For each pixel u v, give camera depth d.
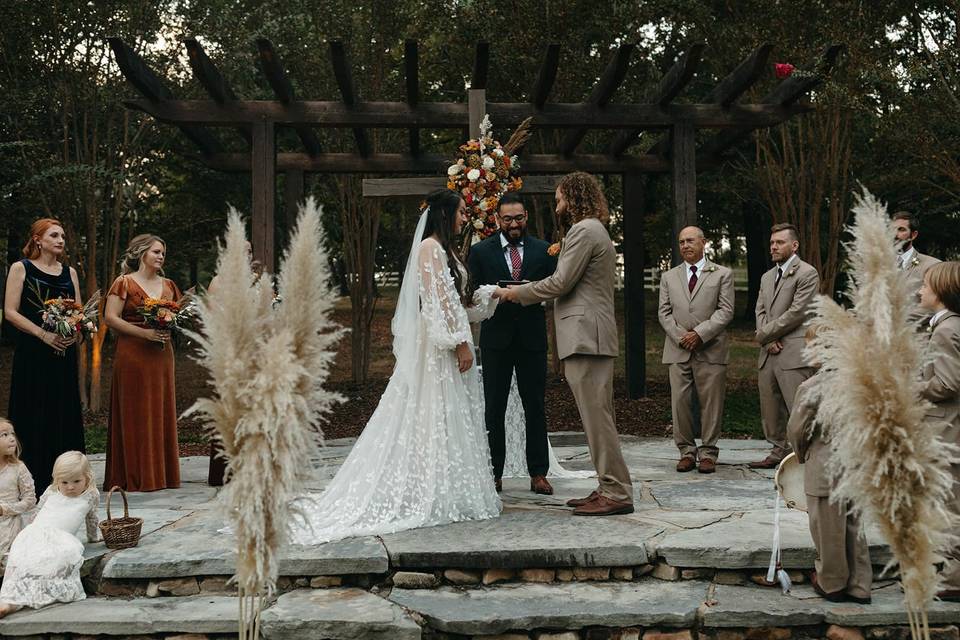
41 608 3.55
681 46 10.93
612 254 4.38
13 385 5.01
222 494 2.12
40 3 8.94
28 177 9.54
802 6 8.37
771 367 5.99
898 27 8.11
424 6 10.07
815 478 3.52
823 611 3.43
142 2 9.27
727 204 15.59
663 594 3.65
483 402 4.68
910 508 2.11
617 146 9.88
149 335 5.27
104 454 7.53
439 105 7.75
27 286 5.06
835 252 9.69
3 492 3.95
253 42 9.76
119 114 10.12
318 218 2.02
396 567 3.78
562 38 9.72
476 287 5.12
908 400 2.03
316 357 2.03
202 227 13.27
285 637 3.36
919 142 7.44
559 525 4.21
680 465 5.97
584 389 4.39
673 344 6.04
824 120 9.51
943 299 3.39
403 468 4.25
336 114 7.67
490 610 3.48
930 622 3.39
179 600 3.64
